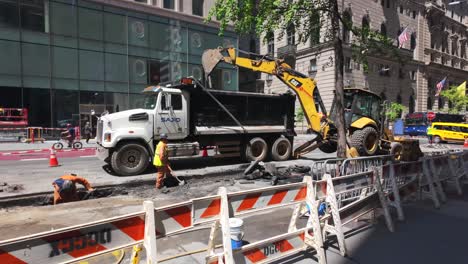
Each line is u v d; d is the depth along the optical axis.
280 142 12.55
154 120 9.55
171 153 9.74
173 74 27.33
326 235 4.71
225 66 30.34
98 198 7.10
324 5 7.96
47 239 2.25
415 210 6.38
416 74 42.97
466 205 6.79
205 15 29.22
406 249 4.45
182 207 3.07
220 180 8.91
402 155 11.69
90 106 23.53
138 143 9.38
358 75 33.75
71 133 17.50
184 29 27.69
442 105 48.28
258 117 12.02
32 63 21.22
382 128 13.44
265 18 7.79
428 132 26.38
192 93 10.45
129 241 2.69
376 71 36.22
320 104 11.90
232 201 3.51
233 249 3.34
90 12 23.16
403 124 34.25
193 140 10.63
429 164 7.18
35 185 7.74
